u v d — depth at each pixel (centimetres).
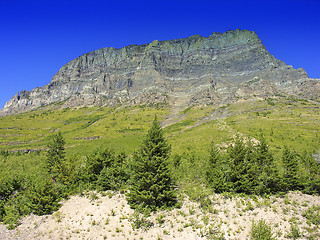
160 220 3075
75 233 2870
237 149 4138
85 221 3111
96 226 3008
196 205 3500
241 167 3912
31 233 2875
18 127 18475
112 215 3253
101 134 14912
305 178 4134
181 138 10312
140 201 3462
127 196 3750
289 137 9031
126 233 2866
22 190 3906
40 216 3253
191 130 12600
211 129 11431
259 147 4516
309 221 3009
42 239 2755
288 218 3123
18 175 4225
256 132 9869
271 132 9762
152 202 3422
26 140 14125
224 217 3156
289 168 4078
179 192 3931
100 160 4369
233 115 17200
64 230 2922
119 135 14362
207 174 4188
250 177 3891
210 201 3550
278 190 3928
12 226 2991
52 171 4831
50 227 2975
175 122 17850
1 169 5856
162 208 3369
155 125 3784
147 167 3488
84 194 3928
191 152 6294
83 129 17738
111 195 3822
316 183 3862
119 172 4138
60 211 3353
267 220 3072
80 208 3434
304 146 7750
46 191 3425
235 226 2948
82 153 8500
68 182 4069
